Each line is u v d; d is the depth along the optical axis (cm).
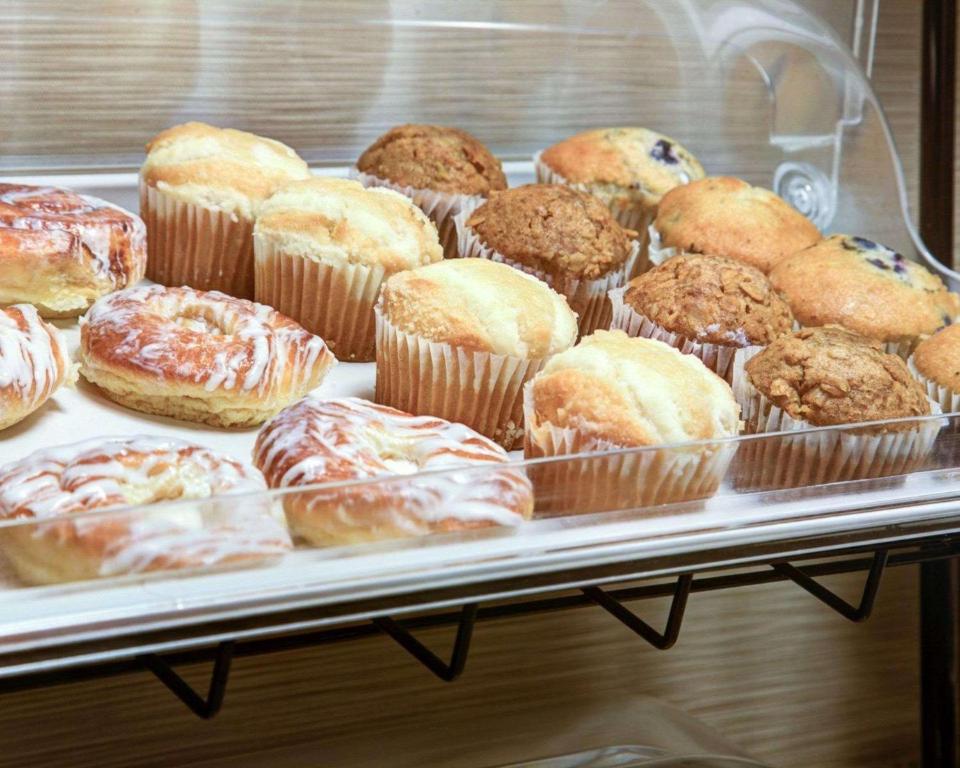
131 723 115
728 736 145
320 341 93
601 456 73
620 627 134
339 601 65
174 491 70
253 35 113
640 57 129
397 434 81
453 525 68
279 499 64
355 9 116
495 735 101
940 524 82
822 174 132
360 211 98
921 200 140
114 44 108
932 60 138
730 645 141
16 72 105
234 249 104
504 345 89
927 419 83
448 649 126
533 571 70
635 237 110
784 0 129
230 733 119
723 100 133
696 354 97
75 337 94
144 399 88
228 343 88
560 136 129
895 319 105
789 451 80
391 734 102
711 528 75
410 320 90
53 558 61
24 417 83
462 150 114
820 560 141
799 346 91
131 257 97
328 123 119
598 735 101
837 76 129
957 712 146
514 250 102
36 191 98
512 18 123
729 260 102
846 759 152
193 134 105
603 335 88
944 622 142
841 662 148
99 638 60
